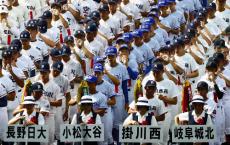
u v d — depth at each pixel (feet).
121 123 100.53
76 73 104.32
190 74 104.73
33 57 106.42
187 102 90.94
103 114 92.63
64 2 125.80
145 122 84.12
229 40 118.93
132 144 86.22
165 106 93.25
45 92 93.91
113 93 95.96
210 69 93.40
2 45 114.62
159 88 93.40
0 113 91.66
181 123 85.30
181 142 83.61
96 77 92.53
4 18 116.57
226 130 96.89
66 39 109.29
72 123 85.46
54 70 96.17
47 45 113.91
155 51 119.14
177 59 104.83
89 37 109.91
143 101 84.33
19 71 97.81
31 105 85.66
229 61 102.27
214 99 92.02
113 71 100.58
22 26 125.80
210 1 155.12
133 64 107.34
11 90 93.40
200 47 120.37
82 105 85.30
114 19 125.18
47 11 116.16
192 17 147.64
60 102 94.63
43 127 83.10
